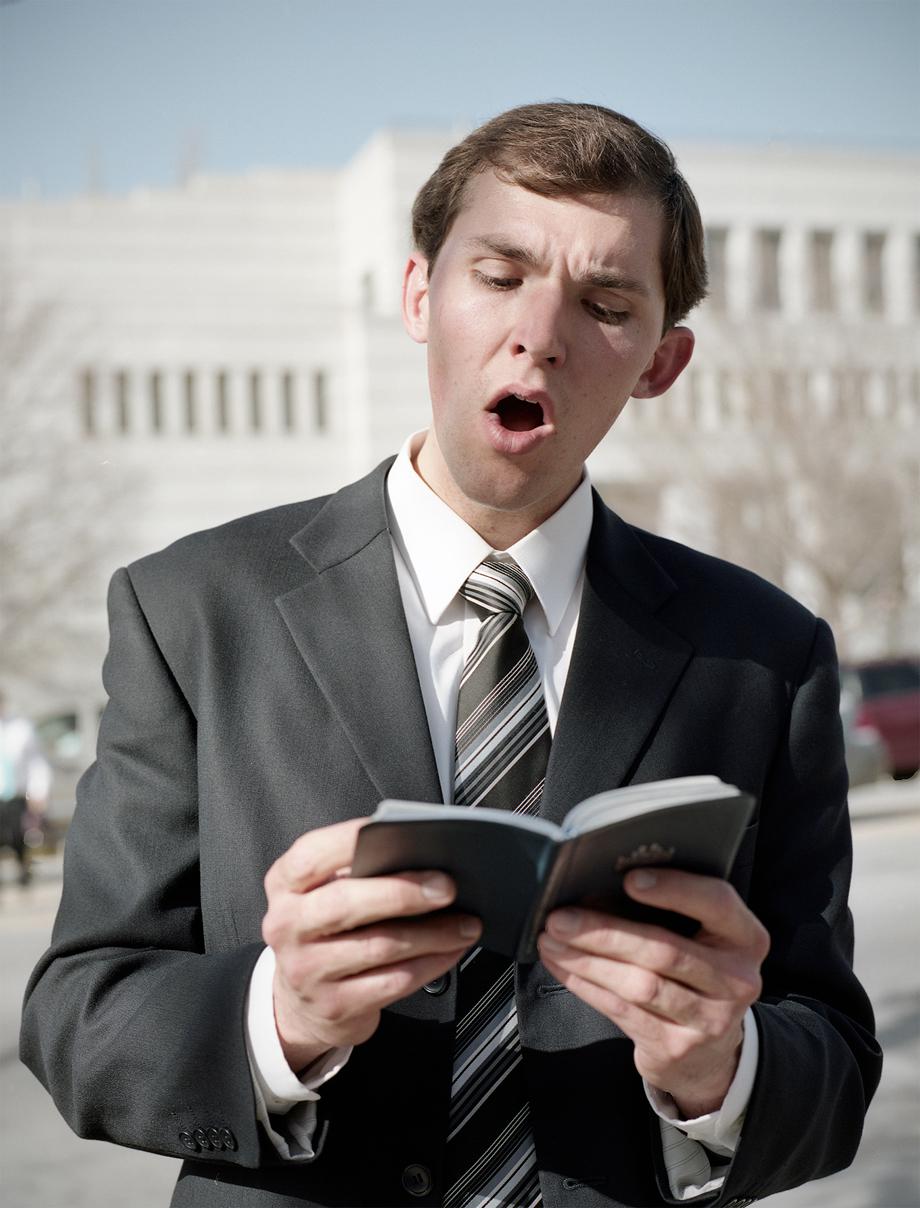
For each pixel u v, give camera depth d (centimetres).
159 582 187
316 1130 163
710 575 197
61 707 2628
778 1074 163
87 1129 170
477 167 179
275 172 4284
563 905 144
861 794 1767
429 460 190
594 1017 169
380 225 4050
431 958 145
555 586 187
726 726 184
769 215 4041
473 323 172
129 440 3909
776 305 3647
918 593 2847
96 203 4047
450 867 138
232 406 3991
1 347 2772
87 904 179
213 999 162
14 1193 502
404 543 189
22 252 3988
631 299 175
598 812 138
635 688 182
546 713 180
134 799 180
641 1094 169
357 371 3981
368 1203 162
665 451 2916
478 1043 168
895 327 3069
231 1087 159
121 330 3950
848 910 187
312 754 175
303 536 190
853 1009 186
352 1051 166
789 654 192
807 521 2839
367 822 133
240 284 4188
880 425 2905
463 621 185
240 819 174
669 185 181
